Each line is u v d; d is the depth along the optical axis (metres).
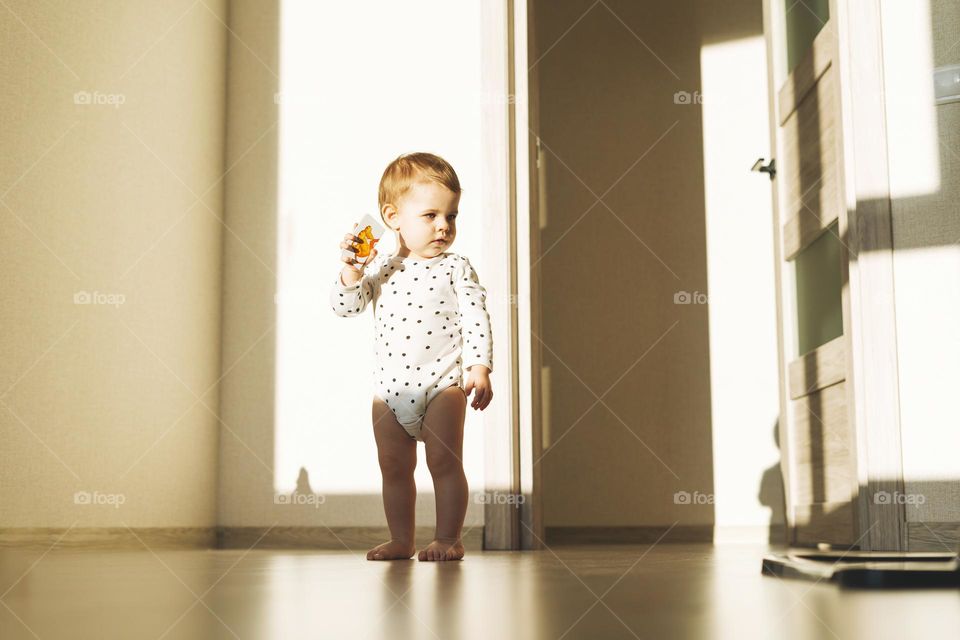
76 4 2.24
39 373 2.07
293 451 2.58
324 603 0.74
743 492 3.51
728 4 3.78
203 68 2.69
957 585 0.78
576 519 3.54
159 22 2.55
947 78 1.98
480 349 1.69
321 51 2.70
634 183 3.72
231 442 2.61
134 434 2.37
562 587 0.86
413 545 1.70
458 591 0.84
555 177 3.74
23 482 2.01
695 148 3.71
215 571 1.29
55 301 2.13
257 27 2.77
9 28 2.03
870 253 1.96
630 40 3.80
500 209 2.40
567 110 3.78
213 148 2.71
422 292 1.73
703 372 3.58
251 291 2.65
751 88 3.72
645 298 3.64
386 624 0.59
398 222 1.77
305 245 2.64
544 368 3.62
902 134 1.99
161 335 2.47
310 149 2.67
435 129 2.59
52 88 2.16
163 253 2.51
